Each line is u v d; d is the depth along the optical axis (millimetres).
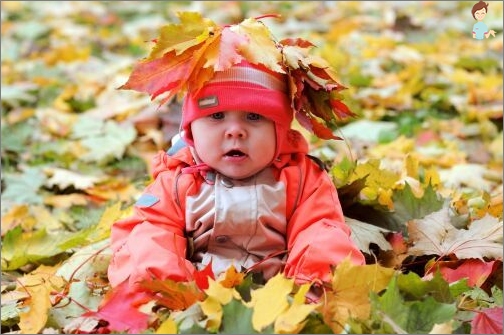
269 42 2104
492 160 3594
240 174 2148
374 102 4371
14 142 3979
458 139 3863
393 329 1750
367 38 5684
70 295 2080
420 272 2318
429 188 2506
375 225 2469
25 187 3361
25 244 2611
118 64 5262
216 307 1803
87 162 3758
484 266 2166
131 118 4074
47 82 4984
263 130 2129
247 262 2168
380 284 1895
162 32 2061
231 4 7055
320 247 2047
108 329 1909
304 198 2197
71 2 7422
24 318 1951
